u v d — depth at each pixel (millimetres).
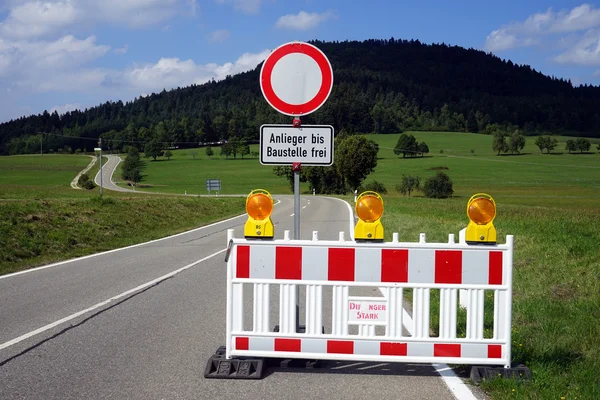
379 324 4867
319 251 4887
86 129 190625
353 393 4512
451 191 79062
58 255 14492
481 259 4793
